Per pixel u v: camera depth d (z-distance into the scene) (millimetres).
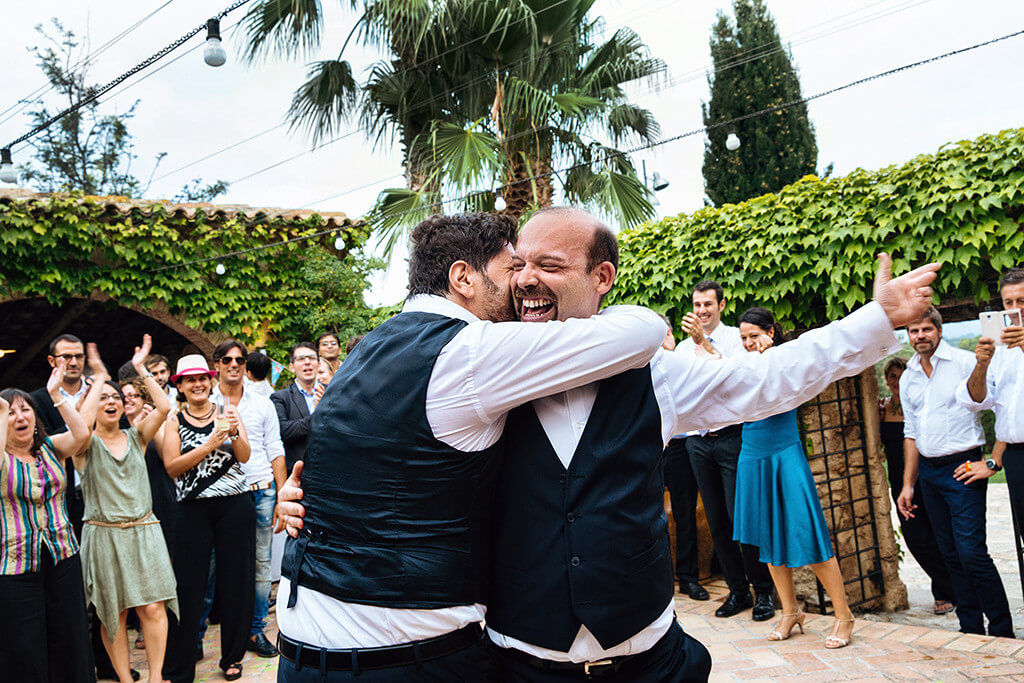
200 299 7934
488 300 1617
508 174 9109
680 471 4977
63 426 4473
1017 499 4043
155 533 3838
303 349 5406
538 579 1417
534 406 1477
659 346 1450
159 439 4320
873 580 5266
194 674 4016
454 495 1411
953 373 4363
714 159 16797
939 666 3463
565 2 9305
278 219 8383
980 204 4117
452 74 10070
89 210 7359
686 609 4758
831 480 5012
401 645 1377
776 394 1484
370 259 8750
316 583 1430
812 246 4816
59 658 3385
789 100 16250
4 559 3184
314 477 1474
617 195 9305
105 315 9977
